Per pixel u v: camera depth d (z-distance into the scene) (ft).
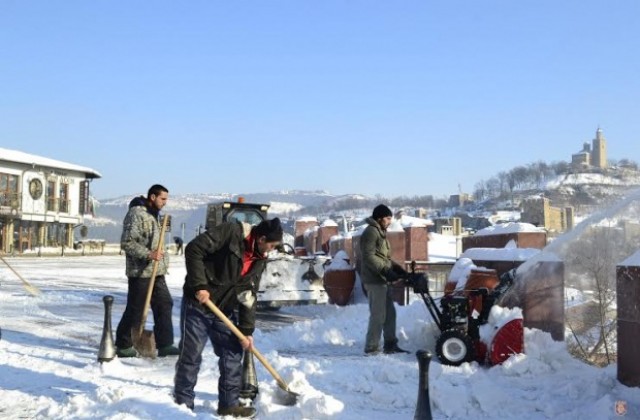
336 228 65.82
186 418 16.28
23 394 18.90
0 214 128.47
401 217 48.19
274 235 17.24
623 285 18.88
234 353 17.42
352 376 20.97
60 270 81.20
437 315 24.34
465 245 38.99
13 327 31.48
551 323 24.75
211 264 17.17
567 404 18.25
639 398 17.63
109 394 17.78
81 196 151.12
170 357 24.99
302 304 42.68
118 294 50.88
